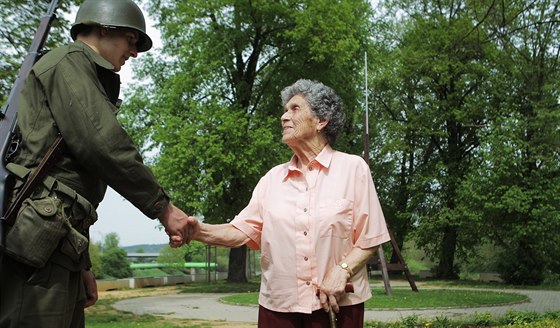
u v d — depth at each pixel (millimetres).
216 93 27172
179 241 2842
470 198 30047
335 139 3311
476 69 32062
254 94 29750
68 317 2475
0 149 2418
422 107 35781
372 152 38625
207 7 26766
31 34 13141
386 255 40750
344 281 2957
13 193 2375
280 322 3061
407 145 35969
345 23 27156
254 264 46844
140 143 28438
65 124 2424
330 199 3100
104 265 46406
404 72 34219
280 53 29109
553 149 28562
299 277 3031
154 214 2605
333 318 2936
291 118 3229
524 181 28812
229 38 27750
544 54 27875
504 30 12164
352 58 30391
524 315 10188
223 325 12164
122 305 18062
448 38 31844
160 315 14688
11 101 2545
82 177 2502
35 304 2336
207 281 36656
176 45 29734
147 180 2529
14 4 12984
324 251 3029
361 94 33406
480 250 40906
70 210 2430
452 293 19859
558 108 28703
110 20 2695
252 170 25672
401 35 39094
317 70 28750
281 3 28078
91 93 2459
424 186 35000
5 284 2346
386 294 18859
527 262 28766
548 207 27812
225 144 25953
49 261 2371
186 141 25484
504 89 31359
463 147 35188
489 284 29000
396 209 38406
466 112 32531
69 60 2508
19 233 2303
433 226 32625
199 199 26172
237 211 28500
